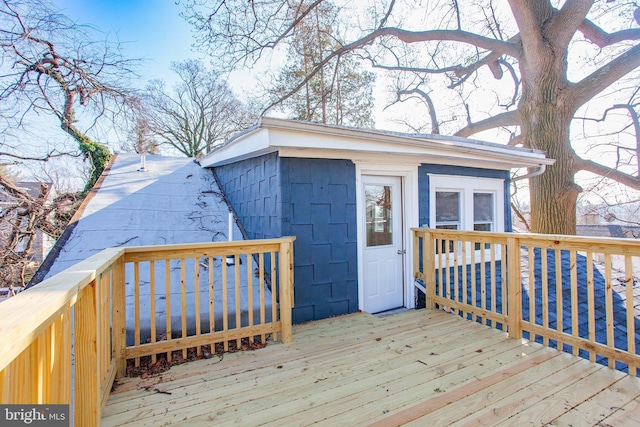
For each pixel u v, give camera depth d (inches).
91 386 65.8
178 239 173.8
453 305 155.2
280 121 125.0
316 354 114.2
